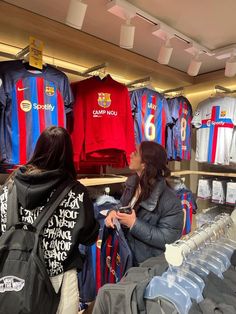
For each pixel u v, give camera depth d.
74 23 1.31
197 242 1.04
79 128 1.98
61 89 1.79
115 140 2.03
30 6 1.56
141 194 1.43
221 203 2.82
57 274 1.07
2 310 0.94
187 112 2.91
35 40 1.60
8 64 1.62
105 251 1.47
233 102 2.69
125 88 2.15
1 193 1.12
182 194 2.74
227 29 1.82
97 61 2.18
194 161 3.36
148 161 1.42
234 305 0.83
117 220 1.40
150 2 1.52
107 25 1.80
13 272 0.95
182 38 1.87
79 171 2.37
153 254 1.36
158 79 2.67
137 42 2.06
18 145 1.62
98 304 0.86
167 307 0.82
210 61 2.41
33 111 1.67
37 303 0.95
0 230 1.09
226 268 1.09
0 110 1.59
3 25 1.57
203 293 0.88
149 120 2.42
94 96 2.02
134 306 0.80
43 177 1.03
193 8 1.57
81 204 1.10
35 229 1.02
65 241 1.06
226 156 2.71
